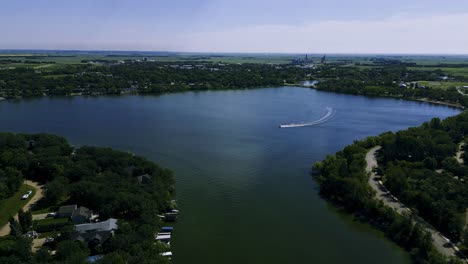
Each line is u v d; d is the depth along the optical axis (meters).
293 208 113.38
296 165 150.75
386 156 147.25
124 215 100.88
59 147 145.62
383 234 98.94
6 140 145.38
